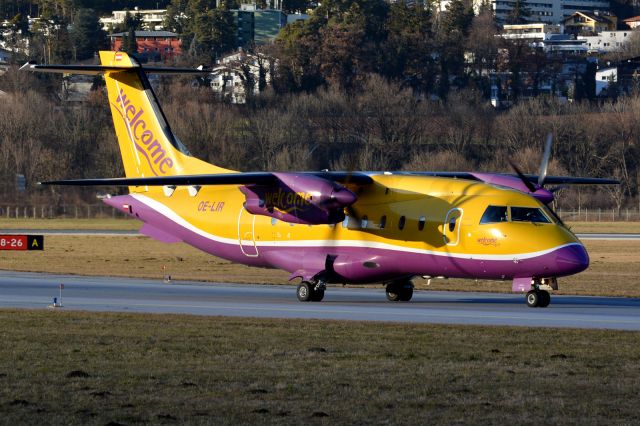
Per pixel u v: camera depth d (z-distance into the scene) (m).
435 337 101.50
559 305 134.75
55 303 127.69
